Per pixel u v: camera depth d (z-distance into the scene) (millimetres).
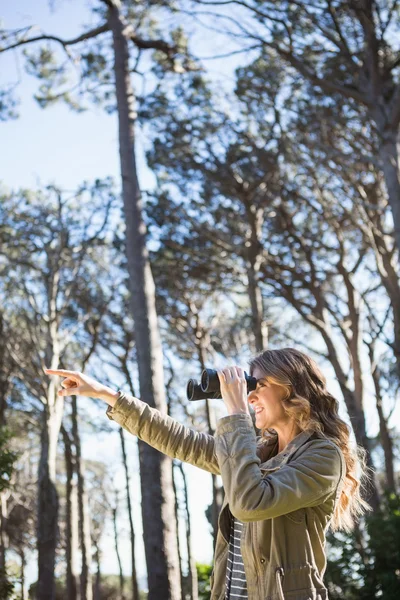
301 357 1967
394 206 13047
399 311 17344
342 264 18688
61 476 34344
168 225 18875
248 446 1773
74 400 24328
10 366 21844
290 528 1758
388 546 12852
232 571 1881
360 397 18188
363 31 13438
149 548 10492
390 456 20016
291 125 16547
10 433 10234
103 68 15883
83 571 23328
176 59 15922
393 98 13250
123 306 23031
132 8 15008
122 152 13062
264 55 16594
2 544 22250
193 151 17938
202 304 22141
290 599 1706
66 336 20844
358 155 15375
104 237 20859
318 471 1778
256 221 18203
